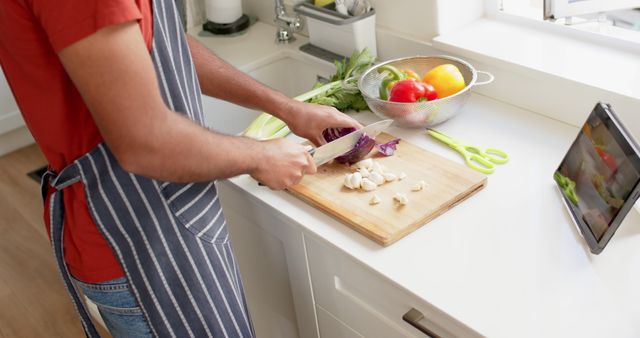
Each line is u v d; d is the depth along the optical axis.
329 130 1.41
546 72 1.46
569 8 1.60
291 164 1.20
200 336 1.25
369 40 1.77
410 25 1.72
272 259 1.50
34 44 1.00
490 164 1.36
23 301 2.35
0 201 2.88
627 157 1.07
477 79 1.61
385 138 1.49
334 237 1.24
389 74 1.55
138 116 0.96
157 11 1.08
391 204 1.27
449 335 1.11
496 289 1.08
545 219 1.22
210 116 1.89
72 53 0.92
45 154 1.15
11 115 3.00
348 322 1.36
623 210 1.05
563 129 1.46
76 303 1.26
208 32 2.13
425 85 1.47
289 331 1.66
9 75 1.08
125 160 1.00
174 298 1.20
